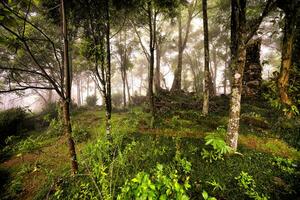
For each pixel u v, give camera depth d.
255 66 11.86
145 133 7.17
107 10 6.14
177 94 15.69
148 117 9.35
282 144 5.86
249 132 6.83
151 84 9.15
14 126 10.23
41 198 3.86
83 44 6.07
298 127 6.55
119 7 7.14
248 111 8.87
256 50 12.20
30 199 4.04
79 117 12.27
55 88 3.56
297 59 8.42
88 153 4.00
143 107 13.52
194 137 6.52
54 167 5.15
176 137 6.23
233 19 6.93
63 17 3.69
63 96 3.75
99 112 13.91
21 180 4.84
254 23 4.91
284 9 7.64
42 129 11.06
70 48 8.56
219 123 7.85
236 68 5.12
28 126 11.59
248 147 5.66
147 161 4.52
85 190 3.49
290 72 7.72
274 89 7.90
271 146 5.77
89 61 6.19
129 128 7.54
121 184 3.47
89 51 5.76
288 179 4.02
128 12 8.10
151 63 9.02
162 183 1.84
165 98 13.62
